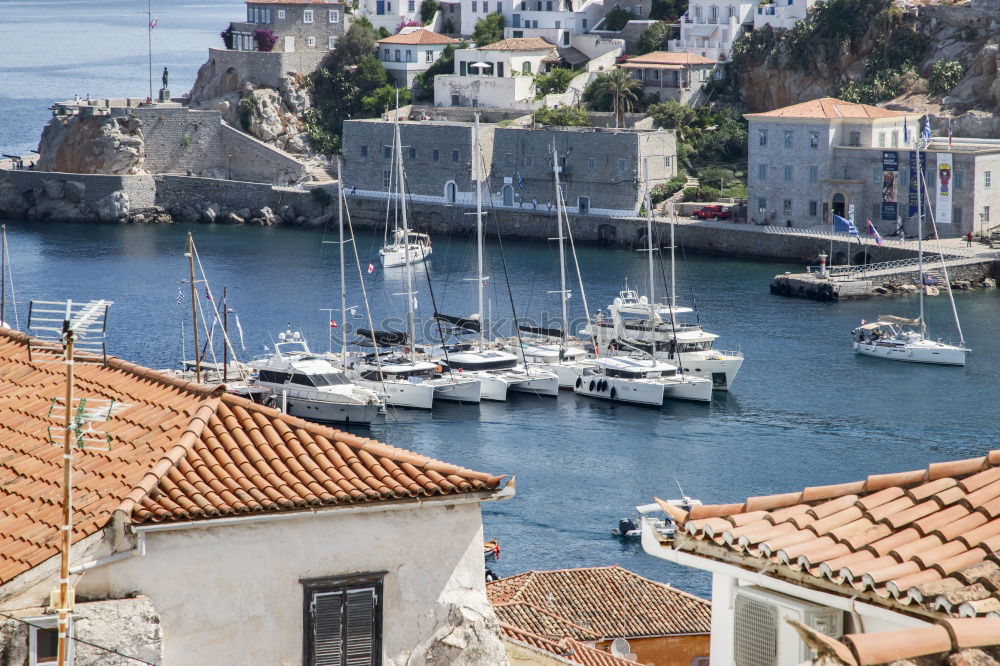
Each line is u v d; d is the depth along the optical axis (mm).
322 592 28766
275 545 28422
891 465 132000
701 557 26266
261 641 28344
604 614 73875
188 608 27781
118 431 31094
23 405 34000
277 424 30906
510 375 164000
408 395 156500
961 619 21016
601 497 120812
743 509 27031
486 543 104188
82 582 26906
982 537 23781
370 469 29922
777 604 24734
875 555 24156
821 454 136000
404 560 29391
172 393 32531
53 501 28656
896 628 23172
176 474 28766
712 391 162750
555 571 77938
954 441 140375
